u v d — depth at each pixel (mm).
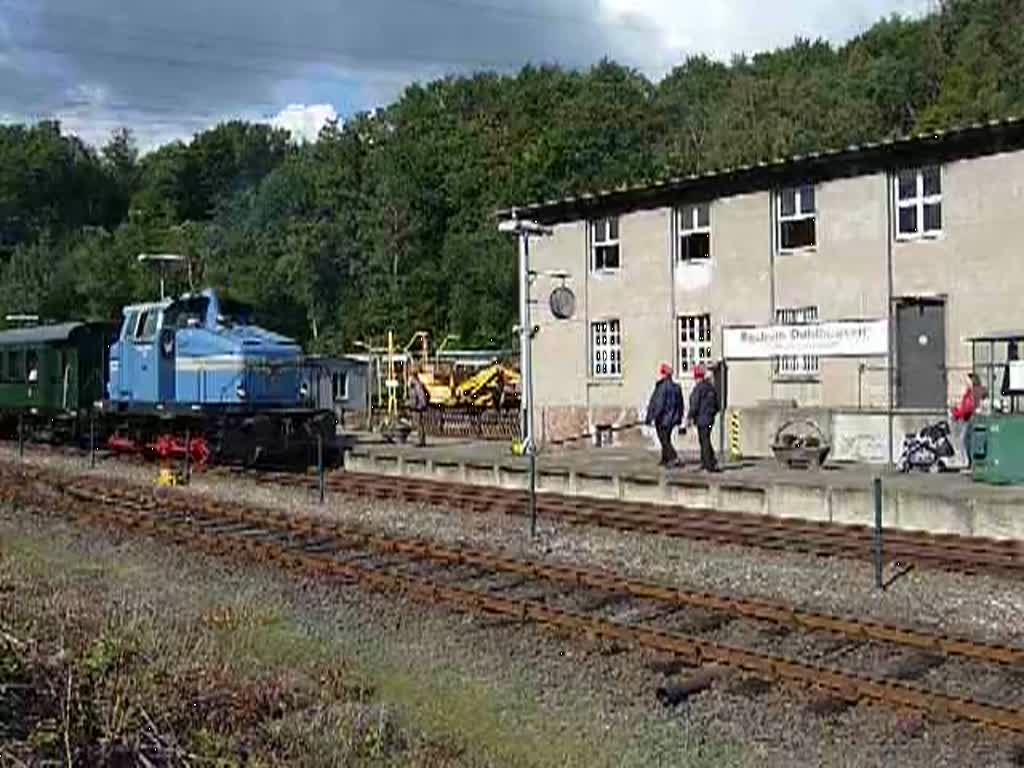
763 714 9250
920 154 26734
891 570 14859
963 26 82938
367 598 13500
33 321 83438
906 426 24750
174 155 136375
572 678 10375
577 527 18656
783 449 24484
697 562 15617
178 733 8461
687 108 95500
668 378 24766
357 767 8219
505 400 45562
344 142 103188
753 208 30016
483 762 8406
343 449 29547
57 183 129250
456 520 19500
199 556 16250
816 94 79000
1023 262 25188
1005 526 17000
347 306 90375
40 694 8484
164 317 28938
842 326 26078
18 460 30688
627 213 32906
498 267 82688
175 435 28766
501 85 107562
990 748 8383
